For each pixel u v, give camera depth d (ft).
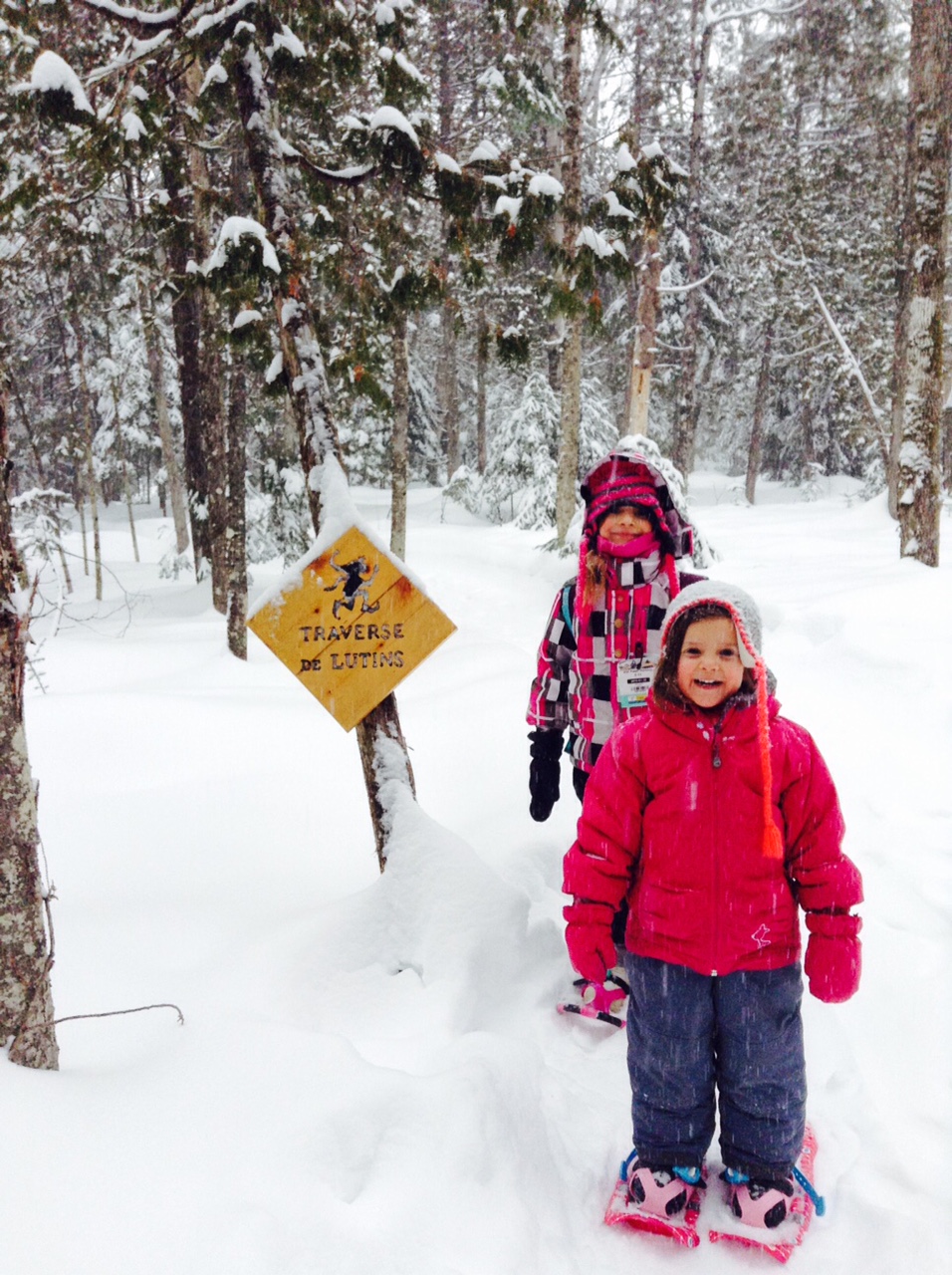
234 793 14.99
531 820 13.60
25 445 73.36
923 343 29.25
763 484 105.09
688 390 65.62
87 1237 4.64
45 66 12.10
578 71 39.34
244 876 11.90
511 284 51.49
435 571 54.80
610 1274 5.96
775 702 6.34
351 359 14.90
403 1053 7.27
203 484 49.39
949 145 28.04
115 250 38.06
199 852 12.71
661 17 55.83
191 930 9.99
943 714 18.26
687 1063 6.28
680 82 56.59
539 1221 6.03
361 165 12.99
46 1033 6.14
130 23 11.42
